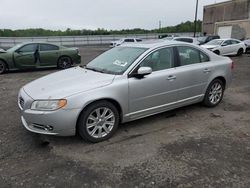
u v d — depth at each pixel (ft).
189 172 11.14
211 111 18.99
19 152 12.93
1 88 27.66
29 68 41.65
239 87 27.04
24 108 13.44
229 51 63.93
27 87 14.82
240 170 11.30
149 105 15.69
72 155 12.64
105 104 13.89
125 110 14.78
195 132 15.30
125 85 14.43
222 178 10.73
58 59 43.11
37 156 12.56
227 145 13.62
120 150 13.12
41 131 13.16
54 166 11.68
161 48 16.33
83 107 13.12
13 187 10.24
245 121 17.13
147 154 12.69
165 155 12.57
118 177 10.84
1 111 19.22
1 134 15.01
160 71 15.99
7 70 39.17
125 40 92.38
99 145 13.67
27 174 11.09
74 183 10.47
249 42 74.13
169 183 10.43
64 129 13.02
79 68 17.30
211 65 18.72
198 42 70.28
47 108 12.81
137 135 14.88
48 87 13.87
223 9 137.69
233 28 130.93
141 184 10.39
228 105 20.51
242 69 40.68
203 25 156.25
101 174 11.06
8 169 11.46
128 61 15.47
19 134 14.99
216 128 15.93
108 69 15.67
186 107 19.76
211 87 19.13
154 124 16.47
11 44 122.11
